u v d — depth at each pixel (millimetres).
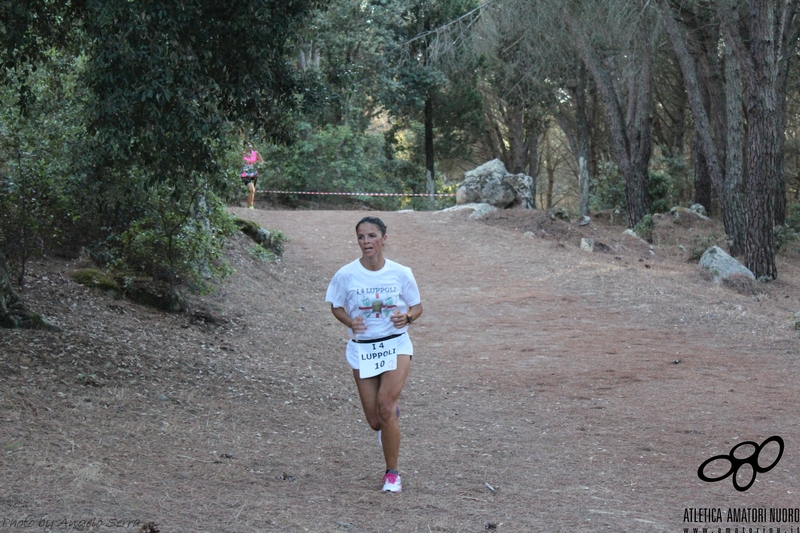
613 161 34188
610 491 5445
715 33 23750
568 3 22359
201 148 7160
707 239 21891
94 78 6676
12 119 9000
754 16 18281
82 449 5102
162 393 6961
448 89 36812
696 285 15922
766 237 18906
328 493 4969
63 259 10500
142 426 5926
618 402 8312
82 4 6898
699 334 11961
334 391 8430
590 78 30219
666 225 26078
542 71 28016
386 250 19234
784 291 17859
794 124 41938
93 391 6551
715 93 24812
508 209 23984
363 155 32344
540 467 6035
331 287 5148
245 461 5516
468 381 9320
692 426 7312
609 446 6691
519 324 12766
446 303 14406
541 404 8297
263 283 14211
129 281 10141
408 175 38781
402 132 44000
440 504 4902
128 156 7137
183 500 4406
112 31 6383
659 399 8398
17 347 6918
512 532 4434
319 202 31328
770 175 18781
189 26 6895
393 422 5055
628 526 4652
